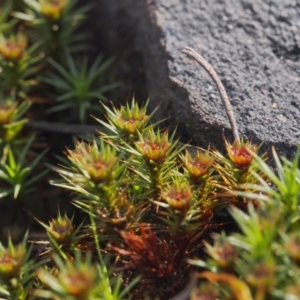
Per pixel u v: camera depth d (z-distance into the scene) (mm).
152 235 159
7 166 183
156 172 165
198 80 183
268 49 188
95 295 154
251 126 175
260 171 165
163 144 164
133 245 159
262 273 143
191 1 197
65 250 166
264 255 145
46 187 196
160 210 170
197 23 194
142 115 169
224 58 187
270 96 179
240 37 190
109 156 157
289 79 182
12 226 191
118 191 164
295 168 153
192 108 179
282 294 145
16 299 160
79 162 162
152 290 162
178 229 161
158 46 193
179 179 166
